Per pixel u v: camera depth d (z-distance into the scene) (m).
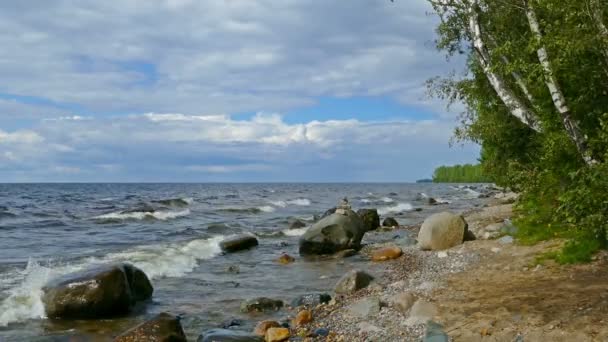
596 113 10.50
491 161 19.08
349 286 13.72
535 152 16.55
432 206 48.66
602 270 10.57
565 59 9.09
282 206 52.22
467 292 10.69
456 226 18.52
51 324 11.08
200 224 32.78
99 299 11.54
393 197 69.69
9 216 35.59
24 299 12.54
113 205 48.50
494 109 17.62
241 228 30.19
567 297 9.07
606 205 7.69
